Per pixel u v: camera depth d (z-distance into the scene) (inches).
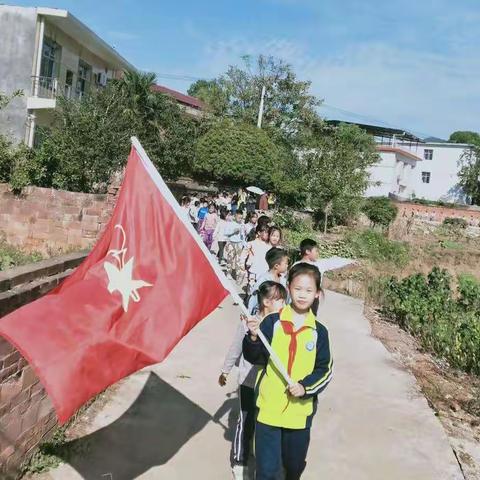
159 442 196.7
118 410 218.2
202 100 1737.2
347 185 1045.2
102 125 646.5
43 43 855.7
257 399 148.9
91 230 518.9
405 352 340.2
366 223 1230.3
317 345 145.3
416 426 229.6
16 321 130.0
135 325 140.0
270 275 224.7
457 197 2209.6
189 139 1075.9
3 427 151.8
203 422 214.7
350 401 249.8
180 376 257.8
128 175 151.0
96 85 1085.1
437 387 282.4
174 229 149.4
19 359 155.1
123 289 142.7
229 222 535.5
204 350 297.3
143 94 965.2
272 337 146.3
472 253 1099.9
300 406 144.8
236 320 364.8
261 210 1024.2
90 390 130.9
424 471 195.5
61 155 617.9
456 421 242.7
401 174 2041.1
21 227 522.9
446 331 355.9
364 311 445.7
